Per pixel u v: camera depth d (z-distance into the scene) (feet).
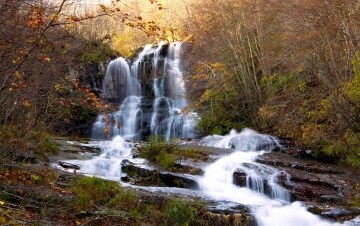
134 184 30.55
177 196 26.68
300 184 31.35
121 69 74.13
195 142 51.19
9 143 21.12
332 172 34.94
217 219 23.45
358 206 27.09
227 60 60.03
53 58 21.76
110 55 75.82
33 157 29.60
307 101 45.09
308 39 43.11
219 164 35.96
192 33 68.39
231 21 58.85
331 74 38.91
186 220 22.86
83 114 59.77
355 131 36.01
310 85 47.37
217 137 52.13
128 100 73.31
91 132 60.54
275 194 30.45
